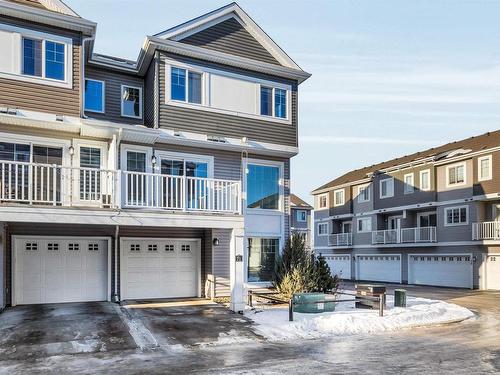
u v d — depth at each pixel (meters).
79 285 14.59
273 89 17.73
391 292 23.38
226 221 13.62
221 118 16.39
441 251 29.09
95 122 13.48
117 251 15.02
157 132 14.49
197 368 8.02
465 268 27.27
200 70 16.17
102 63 16.03
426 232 29.94
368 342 10.41
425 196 30.47
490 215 26.97
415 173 31.56
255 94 17.25
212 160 16.36
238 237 13.71
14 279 13.60
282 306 14.62
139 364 8.27
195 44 16.14
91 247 14.86
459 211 28.09
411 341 10.59
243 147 16.56
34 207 11.27
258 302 15.56
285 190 17.81
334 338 10.81
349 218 39.19
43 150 13.59
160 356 8.86
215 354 9.07
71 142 13.98
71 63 13.74
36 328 10.77
